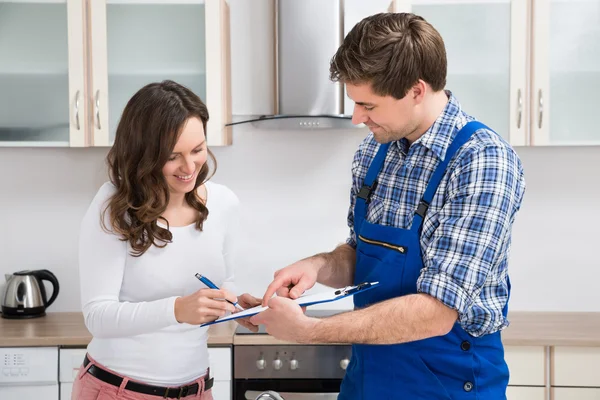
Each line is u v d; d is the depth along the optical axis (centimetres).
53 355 269
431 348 162
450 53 282
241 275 322
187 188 173
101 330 167
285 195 320
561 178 316
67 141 286
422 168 163
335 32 287
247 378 270
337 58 155
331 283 189
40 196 320
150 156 167
